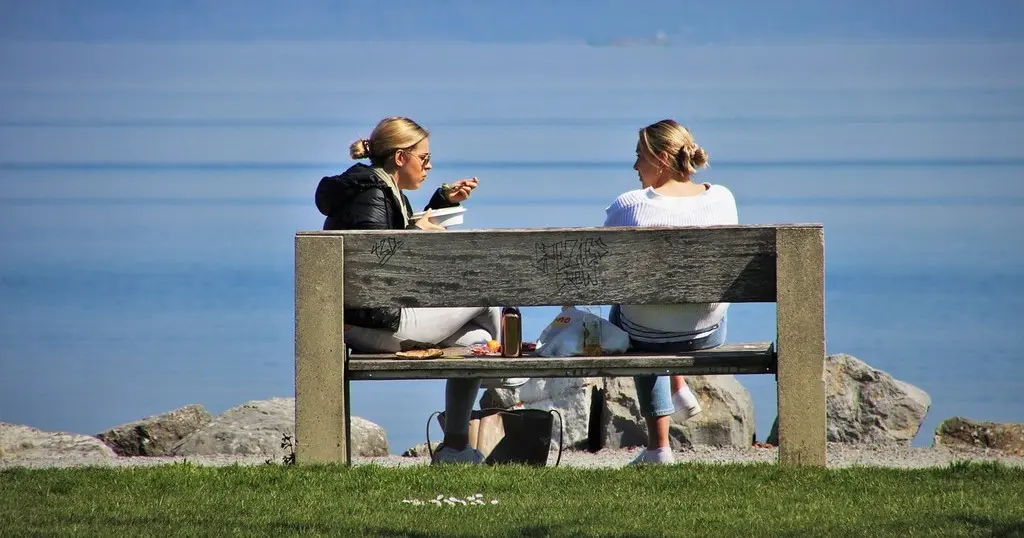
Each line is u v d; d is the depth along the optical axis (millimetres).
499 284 30609
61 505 26953
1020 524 24922
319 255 30328
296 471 29875
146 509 26594
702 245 30406
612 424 42375
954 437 41469
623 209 32719
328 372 30484
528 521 25656
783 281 30062
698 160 33188
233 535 24359
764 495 27938
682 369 30672
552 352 31719
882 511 26281
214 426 41812
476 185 36031
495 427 35031
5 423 41875
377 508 26922
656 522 25531
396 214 33469
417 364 30828
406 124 34312
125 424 43281
